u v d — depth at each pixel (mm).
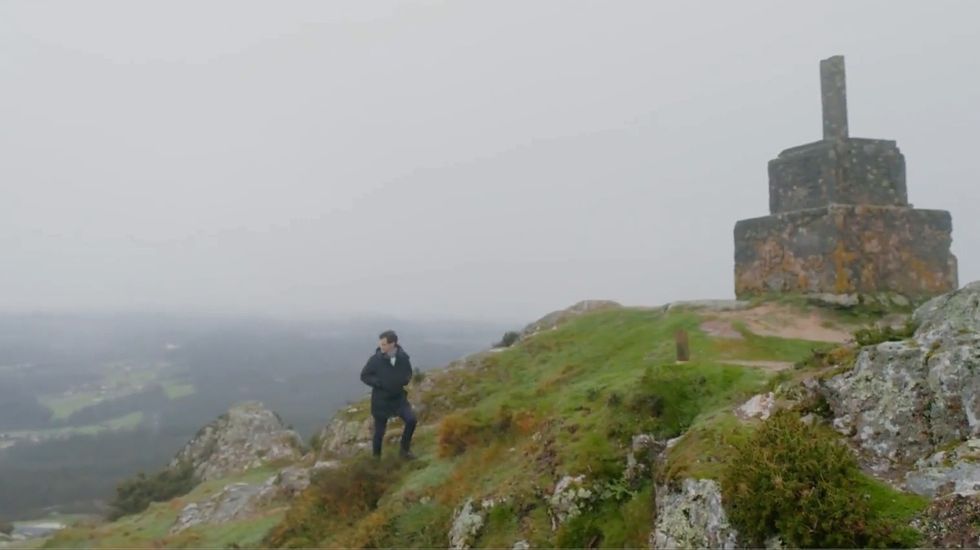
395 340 18812
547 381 22250
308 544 15898
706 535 8953
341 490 17172
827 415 10414
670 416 12516
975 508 7312
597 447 12516
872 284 24156
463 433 17453
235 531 19828
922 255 25172
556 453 12977
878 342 11109
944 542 7281
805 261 24922
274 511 21406
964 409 8938
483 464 15258
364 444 24234
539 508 12094
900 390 9633
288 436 38438
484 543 12141
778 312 23828
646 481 11531
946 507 7535
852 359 10938
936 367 9359
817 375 11000
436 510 14500
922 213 25344
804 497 7973
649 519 10648
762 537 8305
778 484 8141
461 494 14188
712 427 10898
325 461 24531
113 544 22438
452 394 25812
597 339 26266
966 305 10000
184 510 25062
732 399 12453
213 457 37656
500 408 18109
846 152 24844
